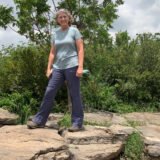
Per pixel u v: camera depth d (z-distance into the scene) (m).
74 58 3.49
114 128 3.58
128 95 5.66
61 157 2.88
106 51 6.15
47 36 5.27
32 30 5.27
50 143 3.02
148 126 4.20
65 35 3.51
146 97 5.62
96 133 3.43
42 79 4.86
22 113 4.41
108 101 5.21
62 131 3.55
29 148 2.85
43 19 5.23
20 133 3.28
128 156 3.42
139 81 5.70
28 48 5.06
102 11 5.32
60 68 3.51
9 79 4.91
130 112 5.17
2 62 5.38
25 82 4.91
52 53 3.60
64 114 4.47
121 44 6.77
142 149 3.52
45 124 3.60
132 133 3.58
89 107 5.09
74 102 3.50
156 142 3.54
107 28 5.37
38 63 4.91
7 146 2.88
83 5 5.32
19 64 4.95
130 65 6.00
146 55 6.06
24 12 5.20
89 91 5.18
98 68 5.76
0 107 4.50
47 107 3.50
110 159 3.25
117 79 5.75
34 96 4.88
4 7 5.23
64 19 3.50
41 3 5.13
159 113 5.12
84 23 5.26
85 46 5.64
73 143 3.29
